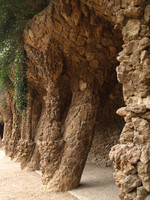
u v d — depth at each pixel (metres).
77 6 5.12
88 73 6.81
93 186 6.97
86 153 6.93
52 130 6.99
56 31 6.02
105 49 6.12
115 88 10.50
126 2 3.35
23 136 11.38
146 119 2.97
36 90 10.97
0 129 29.66
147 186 2.70
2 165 13.22
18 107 8.13
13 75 8.98
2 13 6.62
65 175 6.69
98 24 5.37
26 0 6.07
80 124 6.88
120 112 3.25
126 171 2.90
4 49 7.74
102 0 3.96
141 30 3.19
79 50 6.30
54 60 6.68
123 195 2.92
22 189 7.50
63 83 7.26
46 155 6.92
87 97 6.94
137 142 2.93
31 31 6.70
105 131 11.23
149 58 3.07
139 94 3.14
